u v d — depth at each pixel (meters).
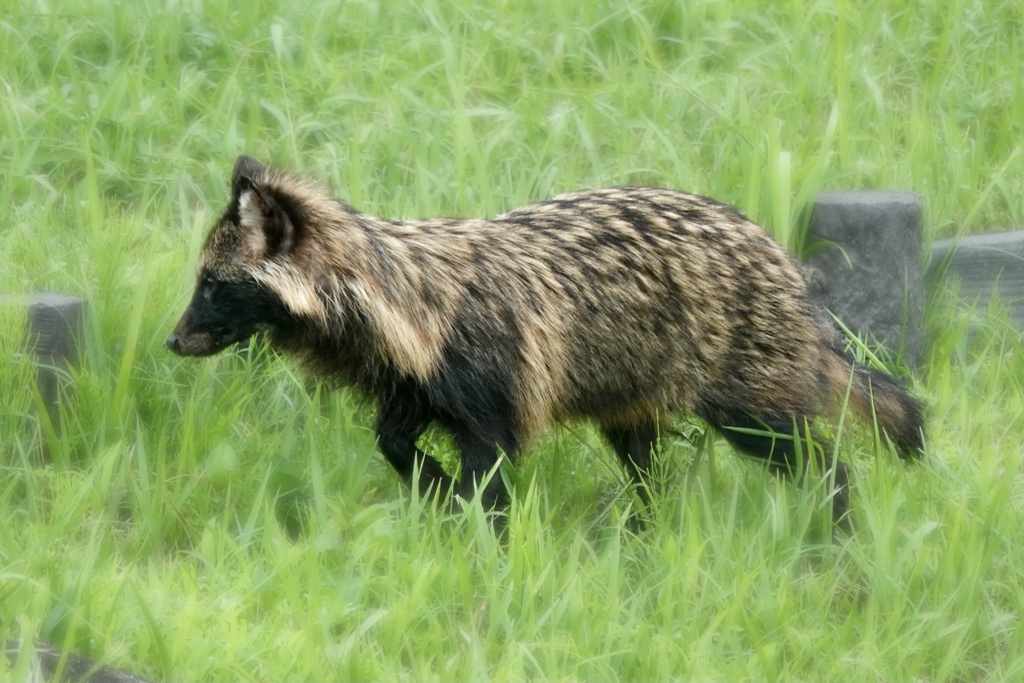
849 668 7.83
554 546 8.75
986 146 14.36
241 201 9.17
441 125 13.47
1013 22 15.98
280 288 9.21
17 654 7.45
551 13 15.77
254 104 13.73
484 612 8.17
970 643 8.28
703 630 8.27
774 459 10.12
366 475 9.98
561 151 13.40
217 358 10.92
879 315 12.21
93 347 10.51
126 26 15.04
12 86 14.16
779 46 15.20
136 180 13.25
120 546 9.02
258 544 8.98
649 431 10.46
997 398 11.59
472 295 9.49
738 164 13.09
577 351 9.77
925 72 15.10
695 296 9.84
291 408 10.65
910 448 10.25
